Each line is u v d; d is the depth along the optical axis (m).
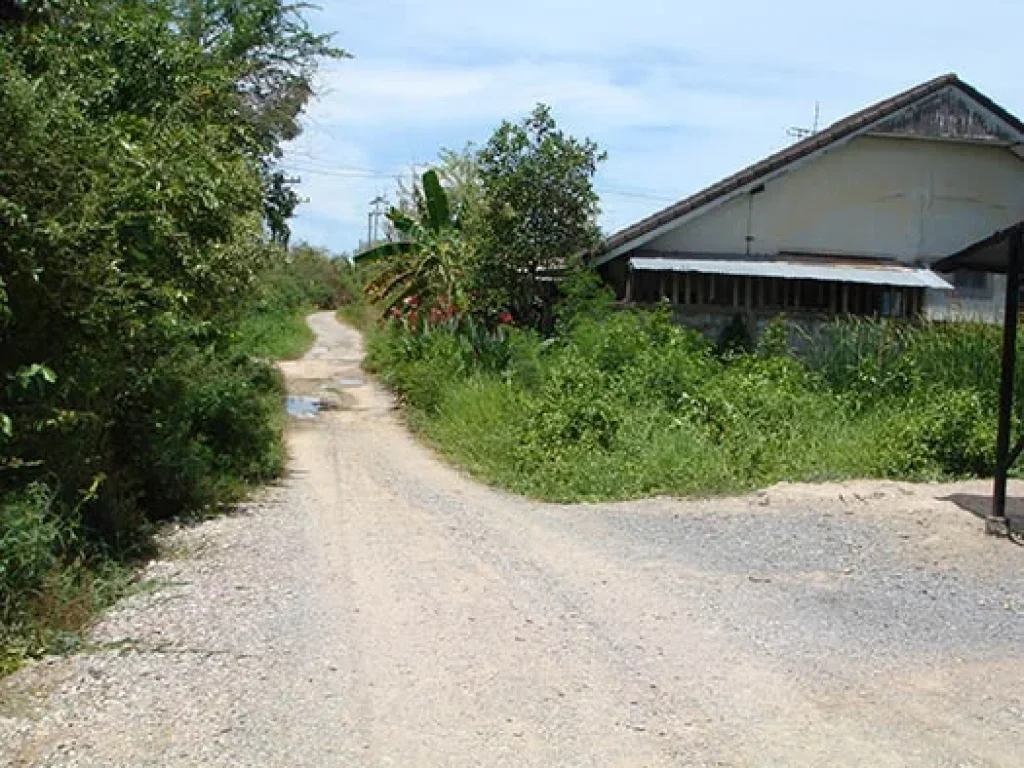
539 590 6.70
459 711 4.64
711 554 7.82
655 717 4.62
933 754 4.30
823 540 8.29
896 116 16.72
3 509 6.04
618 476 10.61
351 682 4.99
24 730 4.40
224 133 9.48
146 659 5.29
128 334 7.20
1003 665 5.43
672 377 12.70
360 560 7.51
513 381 15.06
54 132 6.42
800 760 4.21
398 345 20.48
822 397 12.99
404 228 20.31
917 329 15.13
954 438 11.38
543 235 16.72
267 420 12.26
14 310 6.39
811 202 17.08
